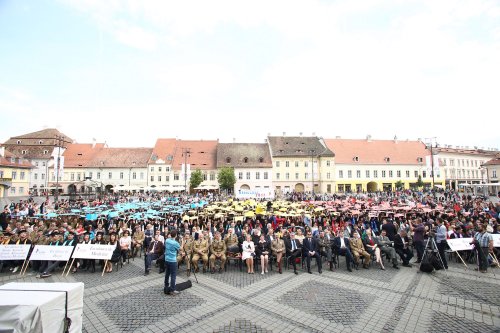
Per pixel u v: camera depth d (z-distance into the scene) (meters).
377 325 7.21
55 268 12.60
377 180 69.38
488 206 23.19
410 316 7.66
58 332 4.93
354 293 9.41
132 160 70.31
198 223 17.38
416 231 13.06
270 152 69.62
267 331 6.95
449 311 7.93
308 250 12.02
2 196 45.41
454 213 20.50
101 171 68.50
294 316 7.75
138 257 15.02
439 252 12.35
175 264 9.50
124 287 10.22
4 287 5.24
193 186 62.09
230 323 7.37
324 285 10.28
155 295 9.38
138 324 7.36
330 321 7.45
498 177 56.44
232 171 61.19
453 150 78.75
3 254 11.90
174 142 73.25
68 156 69.88
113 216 20.19
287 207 23.75
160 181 68.06
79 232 14.57
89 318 7.70
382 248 12.75
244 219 18.69
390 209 23.31
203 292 9.64
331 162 68.19
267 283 10.57
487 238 11.59
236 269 12.60
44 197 47.47
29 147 68.62
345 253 12.22
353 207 25.53
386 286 10.06
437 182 71.25
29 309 4.50
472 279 10.67
